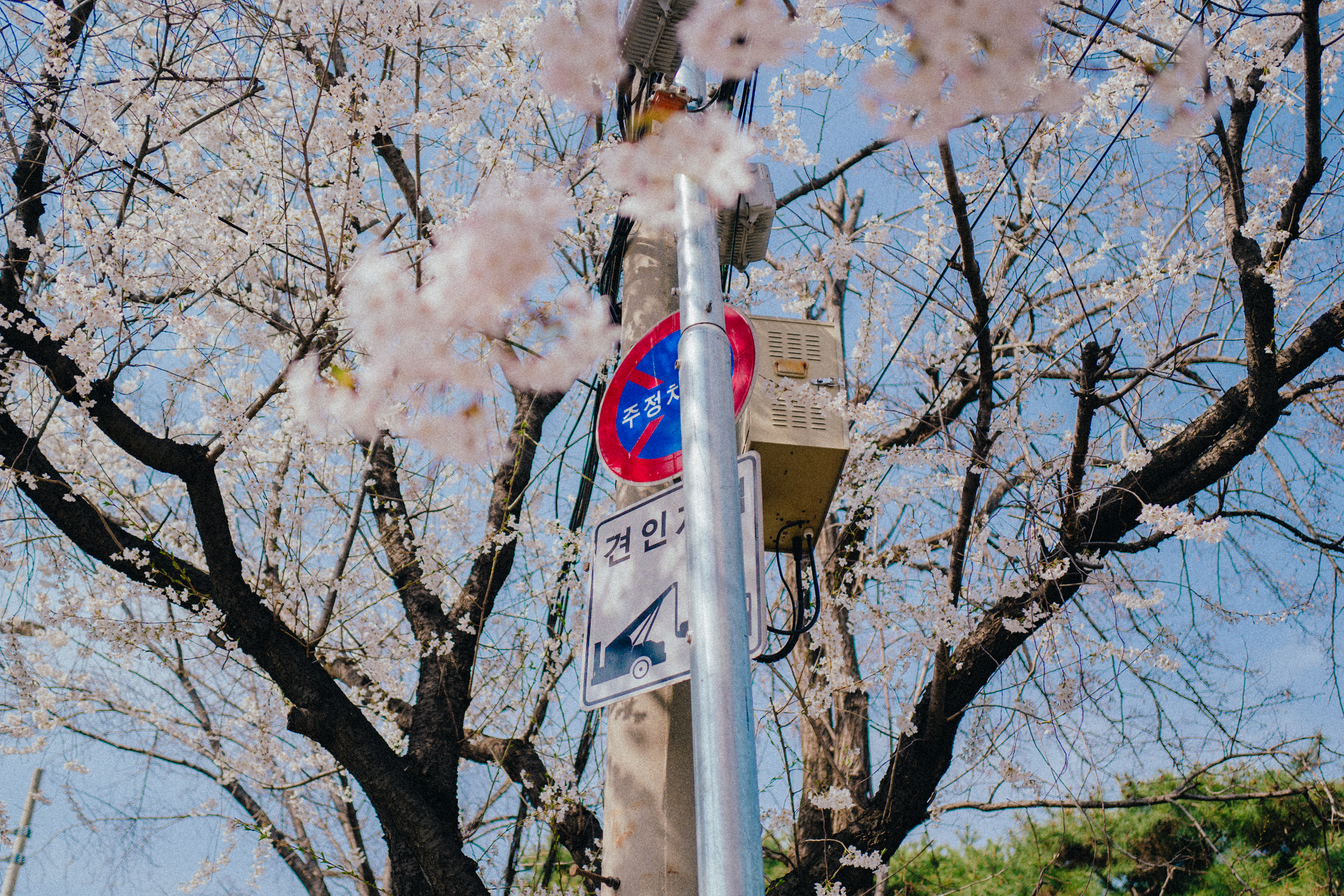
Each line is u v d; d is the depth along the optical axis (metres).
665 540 2.96
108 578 5.21
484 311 3.06
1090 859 9.30
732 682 2.08
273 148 5.69
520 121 5.49
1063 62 3.99
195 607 4.38
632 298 3.96
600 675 2.90
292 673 4.30
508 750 5.08
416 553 5.60
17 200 4.58
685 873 2.94
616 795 3.10
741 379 3.14
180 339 4.49
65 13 4.21
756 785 1.99
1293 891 8.20
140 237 4.53
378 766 4.21
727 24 2.43
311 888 7.14
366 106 4.65
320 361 4.30
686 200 2.74
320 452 5.78
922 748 4.30
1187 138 4.64
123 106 4.42
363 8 4.57
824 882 4.14
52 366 4.18
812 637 5.29
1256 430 4.30
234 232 5.25
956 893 8.57
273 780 6.04
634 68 4.16
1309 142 4.03
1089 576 4.47
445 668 4.88
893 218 6.40
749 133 4.24
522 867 6.10
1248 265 4.23
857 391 6.45
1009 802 5.11
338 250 5.02
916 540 5.42
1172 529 4.10
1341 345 4.27
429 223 5.07
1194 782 5.37
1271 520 4.73
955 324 5.88
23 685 4.93
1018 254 5.56
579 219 5.73
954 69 2.14
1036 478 4.43
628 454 3.21
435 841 4.12
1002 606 4.40
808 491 3.55
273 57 5.61
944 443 4.73
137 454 4.18
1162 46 3.82
